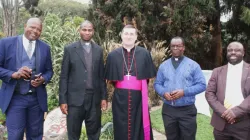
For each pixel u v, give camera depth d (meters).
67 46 3.86
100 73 3.93
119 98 3.82
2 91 3.68
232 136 3.36
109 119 5.56
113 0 9.98
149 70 3.94
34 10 14.06
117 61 3.86
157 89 3.74
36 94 3.71
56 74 7.54
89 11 10.94
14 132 3.60
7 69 3.59
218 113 3.33
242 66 3.37
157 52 7.65
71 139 3.87
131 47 3.89
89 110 3.85
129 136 3.81
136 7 9.62
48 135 5.04
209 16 10.53
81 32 3.82
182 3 9.55
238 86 3.31
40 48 3.72
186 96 3.57
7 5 10.96
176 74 3.64
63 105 3.80
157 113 6.59
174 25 9.63
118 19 9.64
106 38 9.13
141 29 9.59
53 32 8.09
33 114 3.73
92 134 3.94
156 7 9.99
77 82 3.77
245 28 11.80
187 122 3.64
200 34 10.06
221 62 11.96
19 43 3.62
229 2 11.23
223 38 12.62
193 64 3.66
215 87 3.48
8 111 3.64
